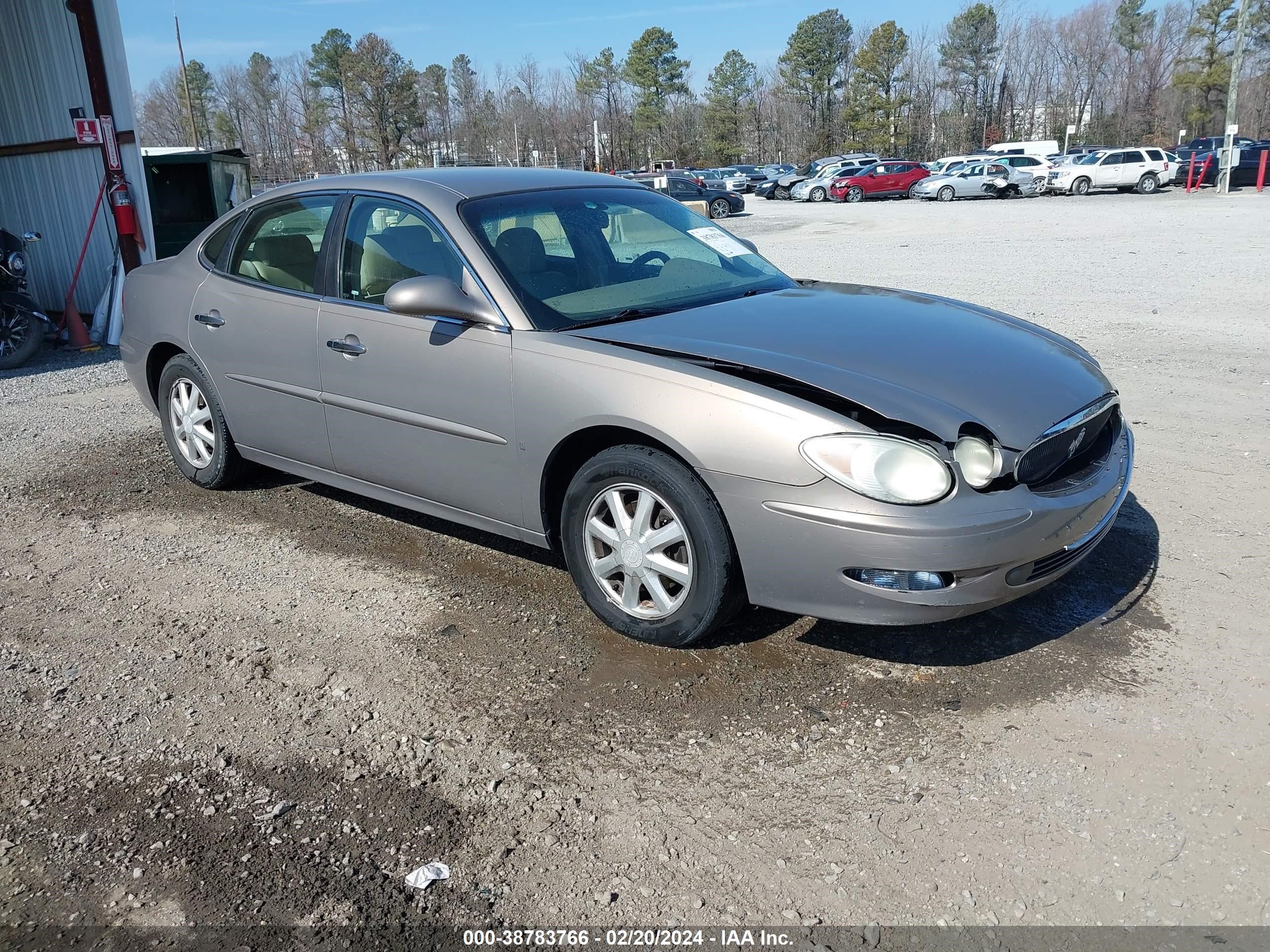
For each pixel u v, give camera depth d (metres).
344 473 4.45
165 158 12.83
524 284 3.73
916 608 2.95
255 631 3.76
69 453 6.16
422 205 4.00
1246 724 2.96
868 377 3.13
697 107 89.81
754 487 3.03
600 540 3.53
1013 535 2.93
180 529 4.82
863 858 2.49
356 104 76.50
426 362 3.83
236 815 2.71
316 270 4.34
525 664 3.45
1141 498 4.79
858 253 17.41
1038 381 3.31
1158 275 12.78
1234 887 2.35
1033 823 2.59
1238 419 6.02
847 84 88.38
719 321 3.62
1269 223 20.16
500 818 2.68
